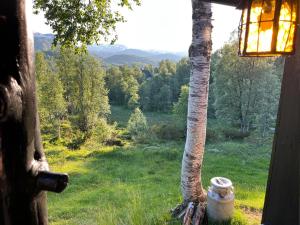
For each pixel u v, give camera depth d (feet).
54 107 101.04
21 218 3.15
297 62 9.28
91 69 109.70
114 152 65.62
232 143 66.80
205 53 17.40
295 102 9.35
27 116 3.10
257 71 86.22
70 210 26.43
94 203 29.01
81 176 45.14
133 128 102.78
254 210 20.21
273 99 83.66
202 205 17.66
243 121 88.53
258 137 72.90
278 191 9.95
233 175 39.04
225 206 16.80
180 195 27.35
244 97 87.86
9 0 2.94
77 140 92.22
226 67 91.04
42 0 15.11
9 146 2.93
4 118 2.72
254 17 4.94
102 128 95.61
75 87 108.37
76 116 109.29
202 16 17.22
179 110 99.91
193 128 17.88
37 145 3.47
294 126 9.33
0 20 2.85
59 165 56.08
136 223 16.96
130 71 250.98
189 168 18.11
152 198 27.20
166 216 17.92
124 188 35.22
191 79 17.85
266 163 47.55
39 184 3.22
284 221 9.67
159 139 89.71
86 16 15.31
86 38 15.78
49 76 101.86
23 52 3.05
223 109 92.94
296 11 4.79
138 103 205.77
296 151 9.22
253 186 32.17
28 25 3.14
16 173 3.04
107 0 15.81
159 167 50.01
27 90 3.09
